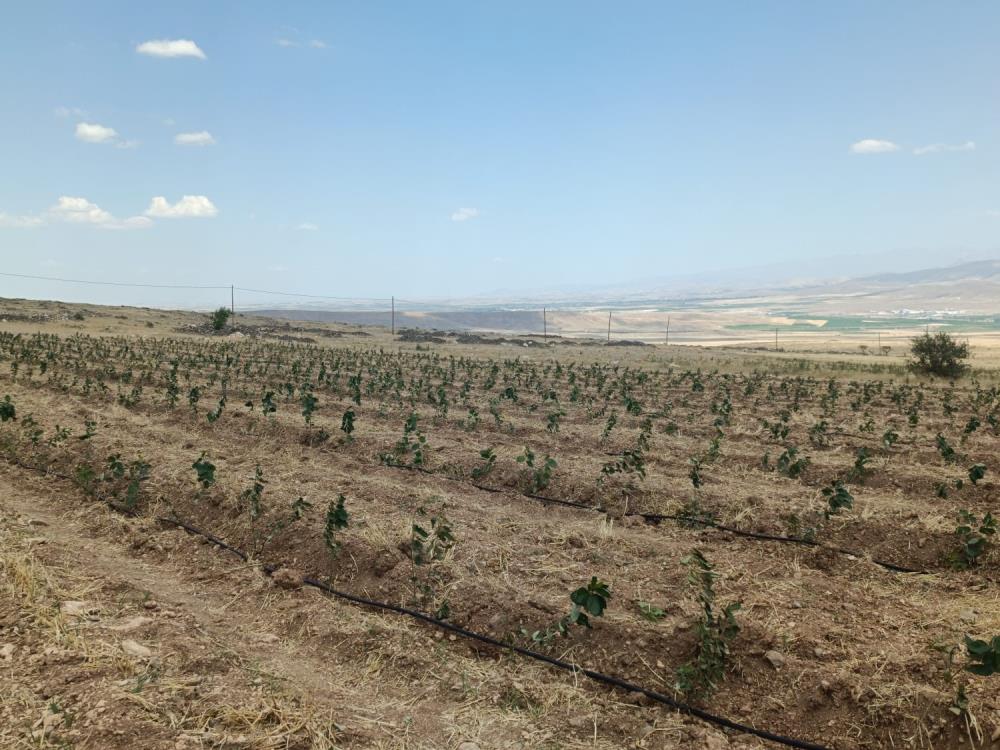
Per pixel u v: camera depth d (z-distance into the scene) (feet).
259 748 17.51
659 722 20.70
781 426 61.21
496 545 31.91
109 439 49.75
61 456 46.26
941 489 41.93
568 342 263.70
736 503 38.75
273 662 23.00
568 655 23.86
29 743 16.76
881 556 33.24
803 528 35.37
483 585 27.81
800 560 32.58
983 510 38.55
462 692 22.00
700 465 48.26
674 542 34.17
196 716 18.39
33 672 19.90
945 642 23.52
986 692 20.12
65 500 40.22
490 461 45.14
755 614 25.73
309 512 35.09
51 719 17.62
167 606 25.99
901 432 65.36
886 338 460.96
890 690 20.61
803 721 20.47
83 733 17.17
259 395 76.18
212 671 21.26
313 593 28.40
